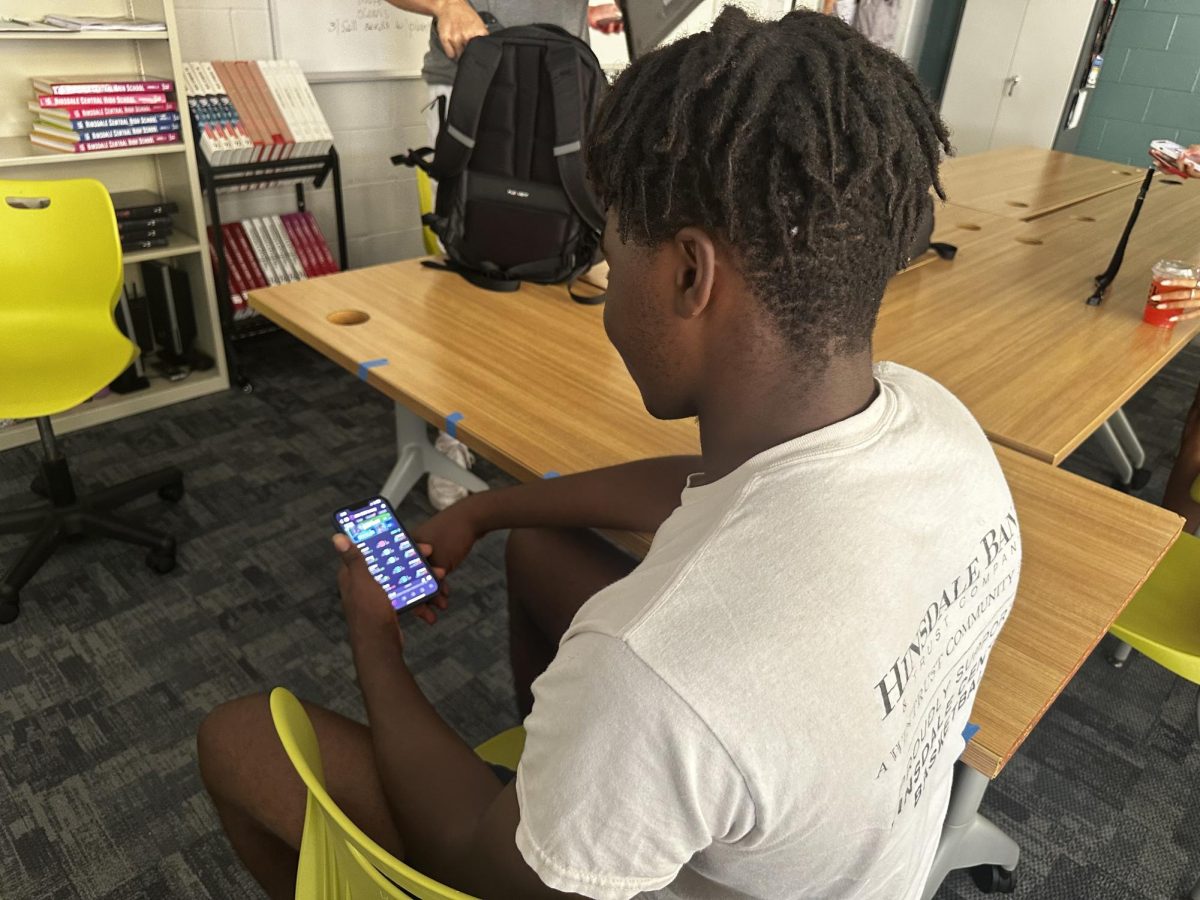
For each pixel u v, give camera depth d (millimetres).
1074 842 1534
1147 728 1789
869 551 481
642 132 508
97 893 1349
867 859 516
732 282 509
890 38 5023
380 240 3504
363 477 2439
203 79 2654
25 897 1337
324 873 719
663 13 3324
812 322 504
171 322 2807
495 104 1653
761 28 512
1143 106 4852
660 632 453
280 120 2762
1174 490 1735
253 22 2816
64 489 2025
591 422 1240
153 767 1552
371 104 3236
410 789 707
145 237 2592
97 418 2611
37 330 1971
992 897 1438
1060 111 4750
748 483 503
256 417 2723
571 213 1677
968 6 4895
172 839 1434
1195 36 4566
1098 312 1749
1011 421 1295
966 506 555
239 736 909
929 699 536
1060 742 1739
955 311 1726
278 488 2371
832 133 470
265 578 2027
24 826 1439
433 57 2396
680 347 555
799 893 527
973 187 2875
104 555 2070
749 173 477
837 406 532
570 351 1464
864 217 489
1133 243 2266
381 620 845
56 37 2236
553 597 1148
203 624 1883
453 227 1746
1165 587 1493
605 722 454
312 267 3061
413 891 549
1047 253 2148
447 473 2104
